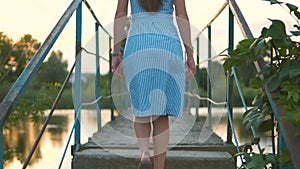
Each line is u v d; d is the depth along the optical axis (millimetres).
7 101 2389
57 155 7145
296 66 2469
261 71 2623
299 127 2074
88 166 3910
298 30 2660
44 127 3277
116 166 3893
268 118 2895
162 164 3359
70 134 3924
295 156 1875
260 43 2656
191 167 3861
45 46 3018
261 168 2689
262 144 3402
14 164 6816
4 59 6961
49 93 6410
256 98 3012
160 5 3250
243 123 3061
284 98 2350
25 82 2564
